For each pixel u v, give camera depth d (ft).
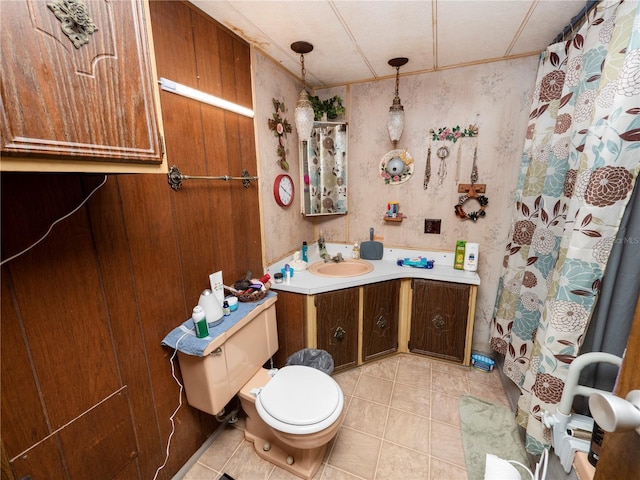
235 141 5.01
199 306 3.99
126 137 2.26
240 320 4.43
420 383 6.48
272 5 4.06
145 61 2.37
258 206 5.79
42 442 2.71
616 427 1.11
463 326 6.70
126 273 3.43
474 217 6.88
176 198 3.99
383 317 6.94
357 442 5.02
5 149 1.61
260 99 5.60
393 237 7.80
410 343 7.33
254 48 5.33
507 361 5.76
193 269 4.36
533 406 3.85
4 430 2.43
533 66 5.86
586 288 3.23
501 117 6.28
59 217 2.77
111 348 3.31
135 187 3.45
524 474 4.40
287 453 4.62
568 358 3.46
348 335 6.59
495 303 6.98
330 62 6.09
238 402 5.65
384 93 7.11
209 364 3.91
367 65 6.26
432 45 5.40
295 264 6.96
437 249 7.42
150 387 3.83
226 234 4.98
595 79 3.87
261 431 4.86
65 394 2.89
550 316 3.67
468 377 6.66
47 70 1.75
